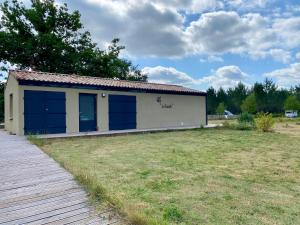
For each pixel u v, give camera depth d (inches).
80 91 597.6
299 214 168.6
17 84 518.9
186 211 170.1
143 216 148.9
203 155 359.3
